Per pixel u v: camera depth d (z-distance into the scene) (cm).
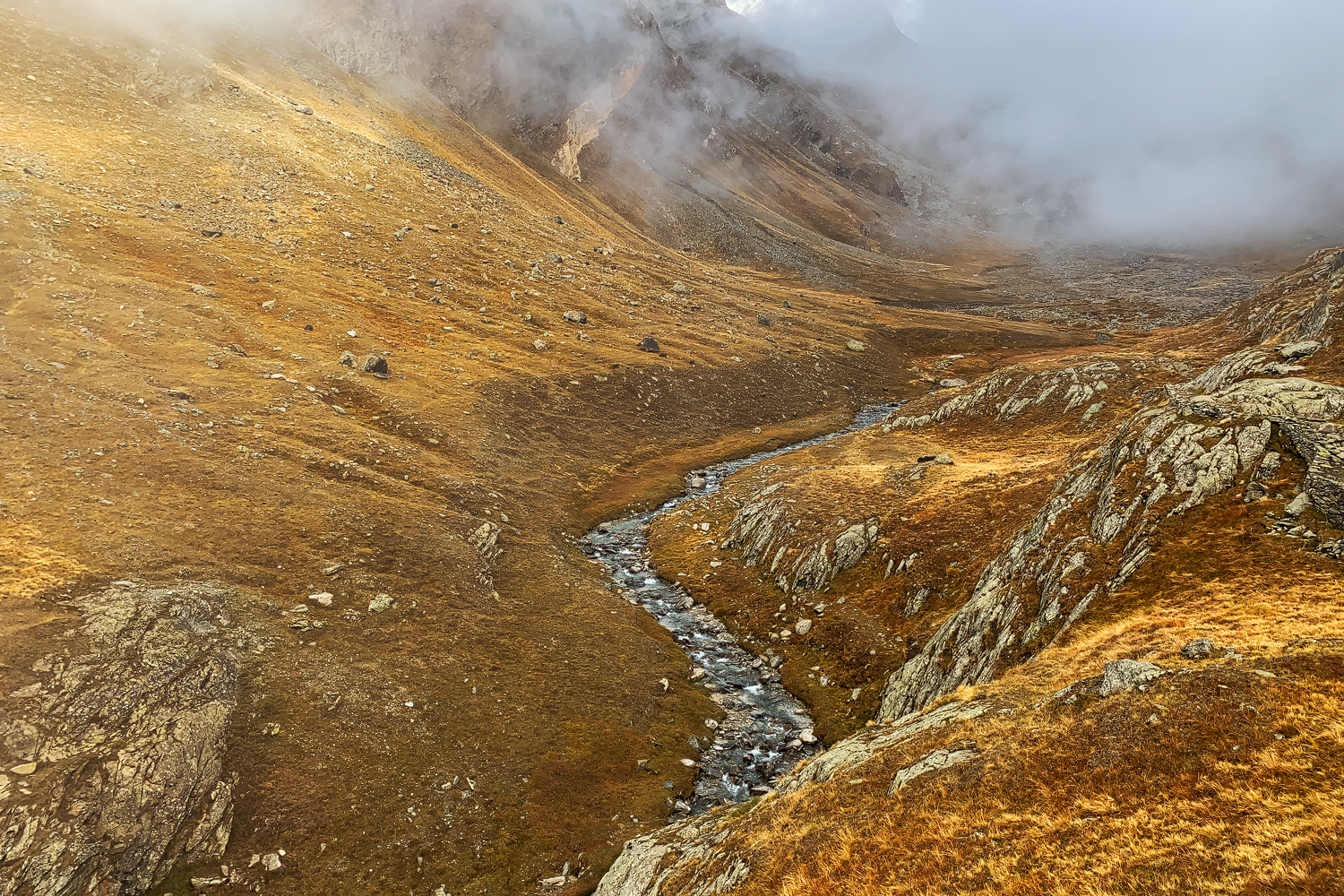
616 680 4953
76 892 2708
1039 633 3756
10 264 7488
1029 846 1859
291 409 7100
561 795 3919
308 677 4012
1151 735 2064
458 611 5147
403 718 4050
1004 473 7012
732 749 4519
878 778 2566
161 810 3042
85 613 3591
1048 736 2288
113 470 5084
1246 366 5750
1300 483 3500
